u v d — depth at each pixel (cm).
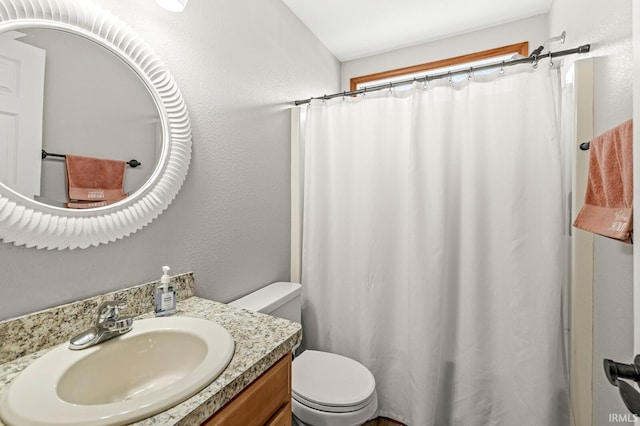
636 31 56
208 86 130
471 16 204
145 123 103
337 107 180
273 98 175
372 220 168
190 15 122
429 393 145
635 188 57
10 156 74
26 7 76
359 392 126
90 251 90
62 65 84
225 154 140
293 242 192
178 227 117
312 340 185
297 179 190
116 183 95
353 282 178
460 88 151
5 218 72
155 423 51
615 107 93
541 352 130
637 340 54
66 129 85
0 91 73
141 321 88
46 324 79
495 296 144
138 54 100
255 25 160
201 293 128
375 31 220
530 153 135
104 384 74
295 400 125
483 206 146
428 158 152
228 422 64
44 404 53
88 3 88
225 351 71
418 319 148
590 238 117
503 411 141
